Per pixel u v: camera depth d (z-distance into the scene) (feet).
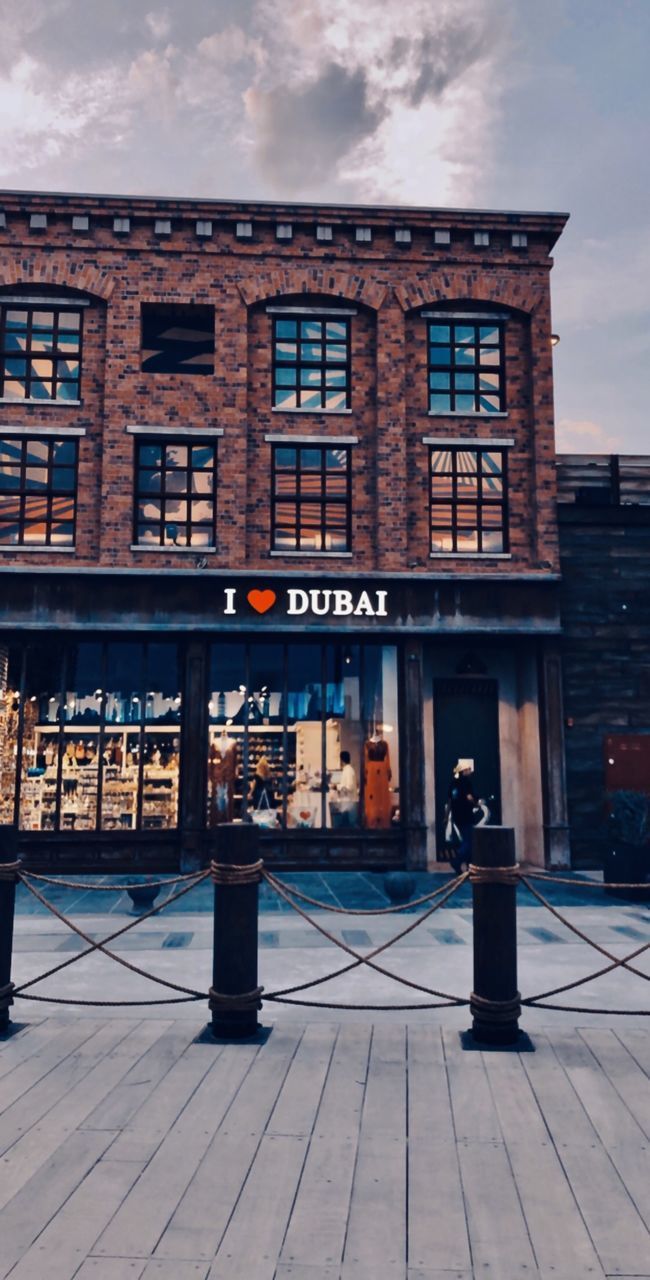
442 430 49.60
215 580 46.37
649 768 46.83
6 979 18.19
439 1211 10.45
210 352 55.26
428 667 49.73
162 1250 9.53
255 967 17.97
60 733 46.06
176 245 48.85
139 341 48.42
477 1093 14.35
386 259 49.70
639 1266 9.29
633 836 38.55
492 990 17.17
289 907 35.29
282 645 47.75
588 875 44.34
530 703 48.47
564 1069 15.53
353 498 48.67
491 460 49.98
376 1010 19.89
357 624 46.78
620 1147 12.30
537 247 50.52
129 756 46.19
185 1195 10.81
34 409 47.96
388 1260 9.38
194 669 46.39
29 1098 14.08
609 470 50.08
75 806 45.75
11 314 48.93
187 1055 16.33
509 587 47.52
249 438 48.75
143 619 45.93
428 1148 12.24
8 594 45.70
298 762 46.98
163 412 48.01
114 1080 14.94
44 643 46.55
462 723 50.03
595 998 21.07
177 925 31.37
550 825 45.85
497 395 50.55
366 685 47.80
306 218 49.08
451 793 45.96
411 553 48.42
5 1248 9.53
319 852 45.98
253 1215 10.32
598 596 48.39
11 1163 11.69
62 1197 10.73
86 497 47.55
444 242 49.83
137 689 46.65
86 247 48.49
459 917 32.83
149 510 48.19
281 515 48.70
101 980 23.03
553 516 48.55
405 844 45.98
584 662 47.73
